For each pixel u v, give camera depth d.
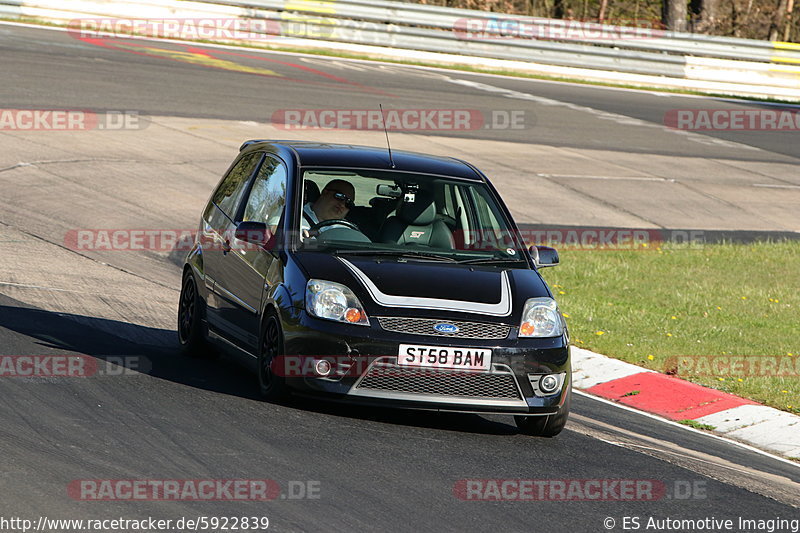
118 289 38.59
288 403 25.48
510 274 26.67
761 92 118.38
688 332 42.25
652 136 92.56
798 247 64.19
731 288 52.12
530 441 25.38
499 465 22.83
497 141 81.19
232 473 20.02
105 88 75.38
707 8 138.62
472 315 24.56
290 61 96.88
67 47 86.50
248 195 29.86
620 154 84.25
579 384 34.34
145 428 22.22
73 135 63.56
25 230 45.31
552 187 70.81
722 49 116.50
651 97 108.94
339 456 21.81
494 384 24.39
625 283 51.03
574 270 52.53
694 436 29.33
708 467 25.41
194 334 30.25
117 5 98.62
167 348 31.38
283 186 27.84
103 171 57.88
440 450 23.33
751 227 69.75
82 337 30.72
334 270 25.17
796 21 149.38
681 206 72.19
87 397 24.11
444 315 24.33
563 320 25.98
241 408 24.56
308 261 25.56
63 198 51.84
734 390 34.12
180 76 83.06
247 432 22.72
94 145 62.44
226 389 26.39
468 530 18.56
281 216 27.05
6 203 49.09
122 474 19.36
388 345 23.80
